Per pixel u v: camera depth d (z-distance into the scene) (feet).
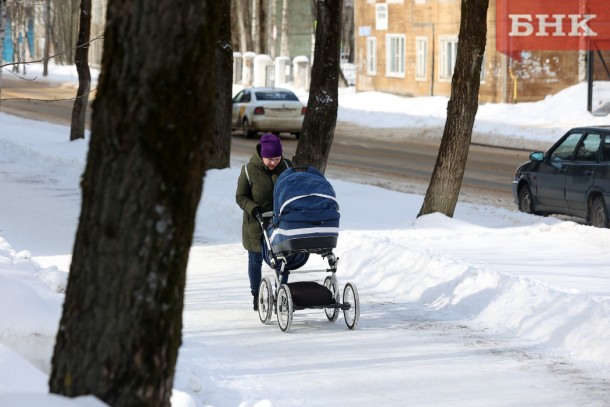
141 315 40.14
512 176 231.50
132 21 39.70
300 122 333.62
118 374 40.29
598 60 393.09
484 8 154.51
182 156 40.22
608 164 153.17
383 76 481.05
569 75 394.93
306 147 180.04
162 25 39.60
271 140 99.35
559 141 168.35
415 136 341.41
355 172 240.12
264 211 100.42
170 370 41.45
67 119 413.18
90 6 293.23
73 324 40.78
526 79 393.91
